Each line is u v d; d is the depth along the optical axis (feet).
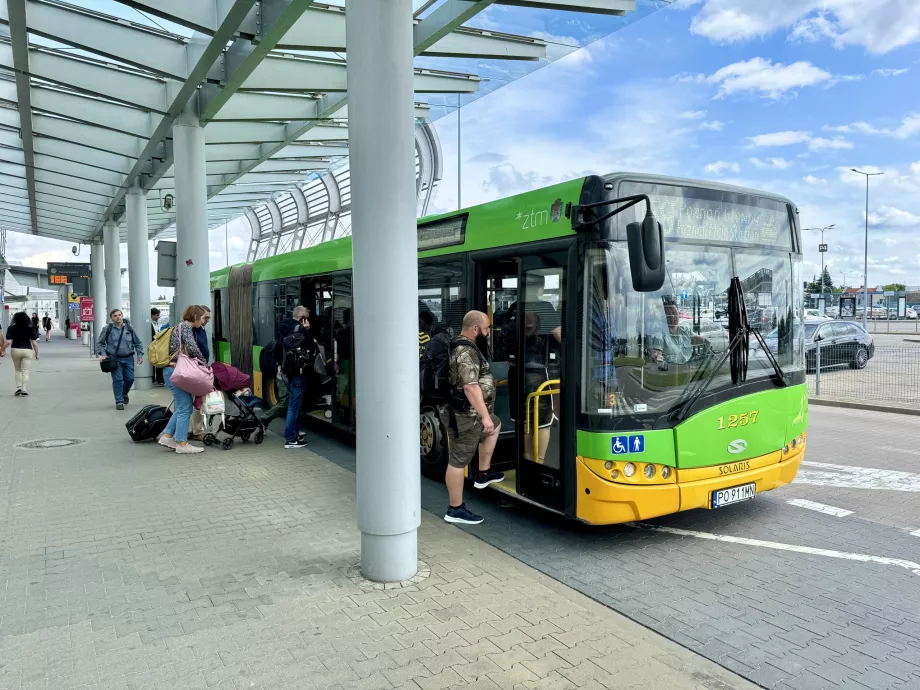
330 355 30.48
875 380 51.31
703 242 17.17
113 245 70.33
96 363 73.36
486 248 20.22
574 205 16.07
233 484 21.98
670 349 16.43
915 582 14.69
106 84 30.71
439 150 67.26
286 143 40.75
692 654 11.41
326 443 29.68
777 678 10.67
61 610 12.71
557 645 11.48
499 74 32.63
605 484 15.58
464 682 10.26
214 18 23.36
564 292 16.60
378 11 12.81
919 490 22.24
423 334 24.29
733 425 17.07
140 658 10.93
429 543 16.63
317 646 11.32
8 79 32.63
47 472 23.52
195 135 34.19
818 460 26.78
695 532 18.10
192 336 26.55
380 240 13.10
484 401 17.88
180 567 14.84
